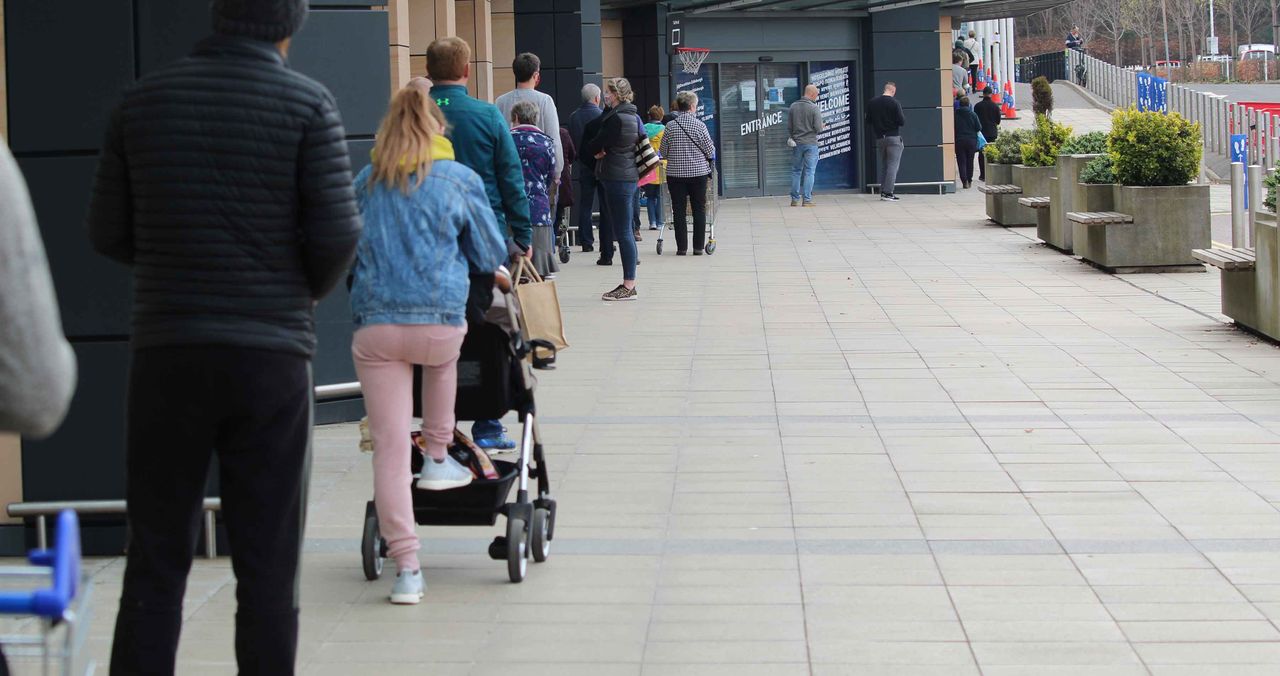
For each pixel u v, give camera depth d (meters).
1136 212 16.03
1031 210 22.36
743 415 9.52
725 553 6.59
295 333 4.26
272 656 4.29
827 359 11.48
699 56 27.95
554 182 15.38
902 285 15.81
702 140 19.17
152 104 4.19
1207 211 16.02
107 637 5.58
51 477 6.68
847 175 31.59
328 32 9.07
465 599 6.04
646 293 15.72
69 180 6.54
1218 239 20.16
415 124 5.81
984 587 6.03
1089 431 8.82
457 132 7.75
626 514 7.27
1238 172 15.55
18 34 6.52
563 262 19.12
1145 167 16.09
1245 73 85.38
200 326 4.11
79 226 6.54
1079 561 6.35
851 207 27.50
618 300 15.16
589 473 8.09
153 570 4.25
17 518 6.71
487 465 6.21
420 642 5.52
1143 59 95.06
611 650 5.39
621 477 7.99
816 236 21.84
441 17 16.52
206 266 4.14
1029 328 12.73
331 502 7.68
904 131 30.89
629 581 6.22
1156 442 8.50
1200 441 8.49
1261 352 11.30
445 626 5.70
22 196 2.40
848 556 6.50
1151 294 14.59
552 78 21.66
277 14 4.28
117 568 6.57
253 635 4.28
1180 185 16.11
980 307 14.03
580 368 11.34
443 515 6.18
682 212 19.44
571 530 7.02
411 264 5.73
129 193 4.29
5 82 6.52
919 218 24.61
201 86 4.19
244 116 4.17
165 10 6.54
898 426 9.09
